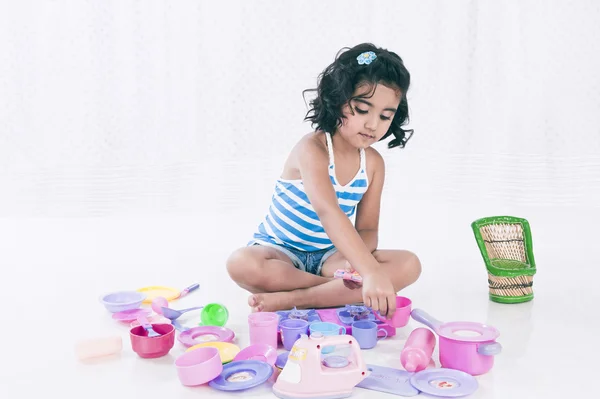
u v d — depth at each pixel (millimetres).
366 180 1702
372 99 1525
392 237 2328
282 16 2586
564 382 1240
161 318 1531
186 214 2607
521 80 2664
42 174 2557
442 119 2684
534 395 1188
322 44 2607
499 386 1221
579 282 1856
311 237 1717
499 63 2662
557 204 2678
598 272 1950
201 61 2572
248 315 1572
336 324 1387
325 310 1575
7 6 2482
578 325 1532
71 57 2529
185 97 2588
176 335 1473
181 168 2609
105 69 2545
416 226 2447
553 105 2662
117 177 2586
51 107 2537
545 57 2650
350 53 1570
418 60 2650
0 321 1560
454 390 1187
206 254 2152
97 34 2531
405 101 1702
